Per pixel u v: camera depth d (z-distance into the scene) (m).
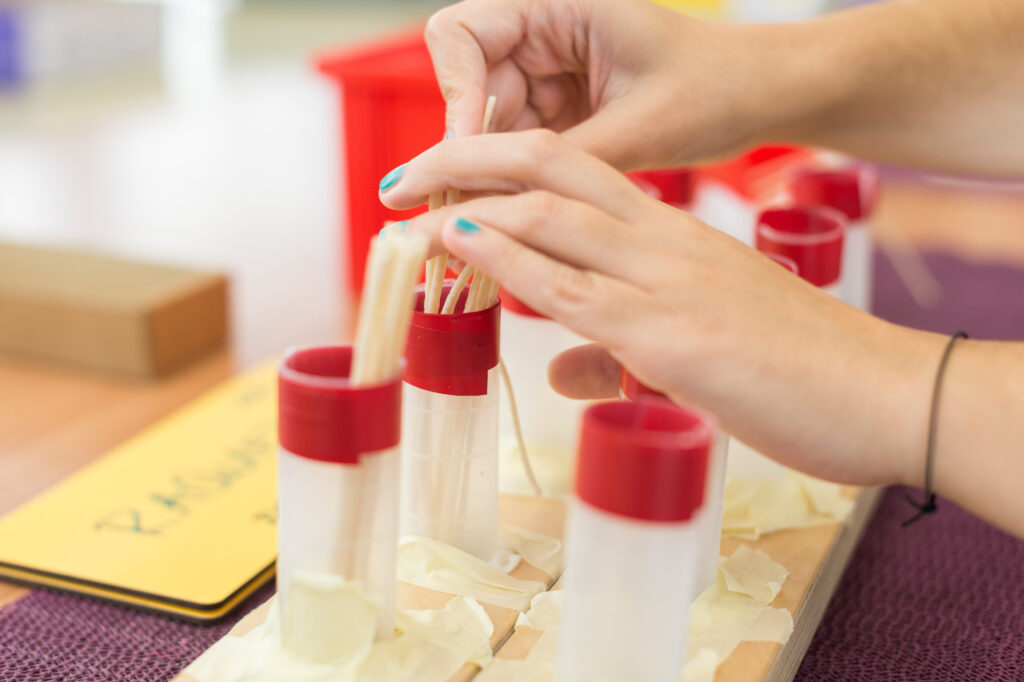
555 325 0.59
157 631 0.49
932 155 0.70
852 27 0.65
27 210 1.54
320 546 0.39
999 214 1.43
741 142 0.63
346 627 0.40
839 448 0.42
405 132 0.99
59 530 0.57
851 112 0.66
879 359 0.42
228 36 4.32
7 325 0.88
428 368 0.47
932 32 0.67
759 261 0.42
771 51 0.62
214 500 0.60
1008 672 0.48
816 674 0.48
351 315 1.03
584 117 0.65
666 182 0.80
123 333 0.84
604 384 0.51
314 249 1.30
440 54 0.55
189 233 1.39
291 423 0.38
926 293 1.09
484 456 0.49
